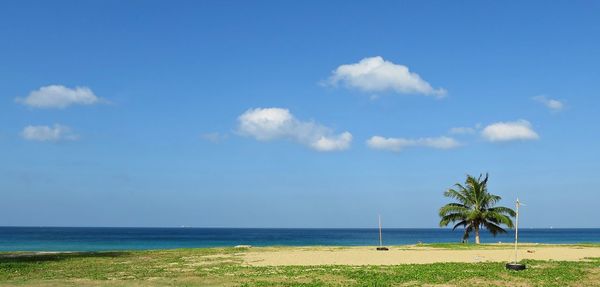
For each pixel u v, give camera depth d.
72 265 35.12
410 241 152.25
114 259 40.22
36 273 30.25
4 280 27.00
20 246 106.88
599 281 25.78
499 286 24.30
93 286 24.62
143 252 48.38
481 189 68.06
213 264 35.53
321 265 33.72
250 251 49.75
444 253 44.97
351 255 42.91
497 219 66.50
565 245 59.78
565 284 24.78
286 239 167.88
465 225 69.62
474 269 30.31
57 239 155.25
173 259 39.97
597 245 60.28
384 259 38.56
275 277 27.64
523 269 29.72
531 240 165.50
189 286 24.50
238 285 24.75
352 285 24.52
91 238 167.38
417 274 28.05
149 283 25.56
